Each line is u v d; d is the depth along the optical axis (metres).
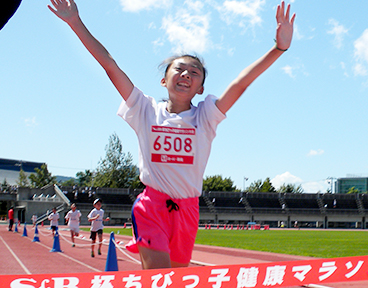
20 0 2.24
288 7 2.80
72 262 11.83
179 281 2.62
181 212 3.12
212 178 100.56
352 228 70.00
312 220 69.00
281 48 2.86
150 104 3.28
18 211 60.19
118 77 3.13
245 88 3.13
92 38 3.06
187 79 3.26
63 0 2.97
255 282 2.72
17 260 12.32
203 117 3.27
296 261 2.84
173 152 3.14
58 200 58.38
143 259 3.00
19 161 109.44
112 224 61.28
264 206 71.44
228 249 18.41
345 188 139.88
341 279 2.87
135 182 85.06
